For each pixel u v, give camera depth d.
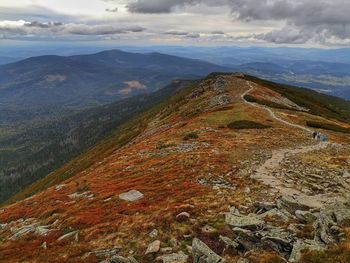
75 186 43.94
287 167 35.22
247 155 41.22
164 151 49.72
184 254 18.41
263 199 25.27
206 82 150.25
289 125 66.00
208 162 38.31
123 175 41.97
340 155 41.31
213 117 73.06
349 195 24.48
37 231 28.28
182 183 31.80
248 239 18.00
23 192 148.25
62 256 21.33
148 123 140.88
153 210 25.81
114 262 19.05
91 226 25.73
